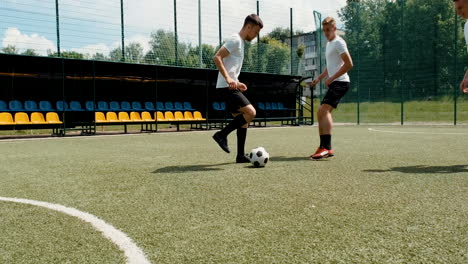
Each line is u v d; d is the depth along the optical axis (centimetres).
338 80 458
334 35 468
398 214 208
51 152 577
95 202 242
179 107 1564
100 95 1412
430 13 1638
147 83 1510
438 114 1641
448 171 355
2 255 155
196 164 416
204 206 229
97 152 570
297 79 1797
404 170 362
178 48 1584
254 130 1277
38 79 1283
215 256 150
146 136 1010
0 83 1215
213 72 1488
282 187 283
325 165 398
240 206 228
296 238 171
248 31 406
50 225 194
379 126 1443
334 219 200
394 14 1662
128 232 181
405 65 1664
